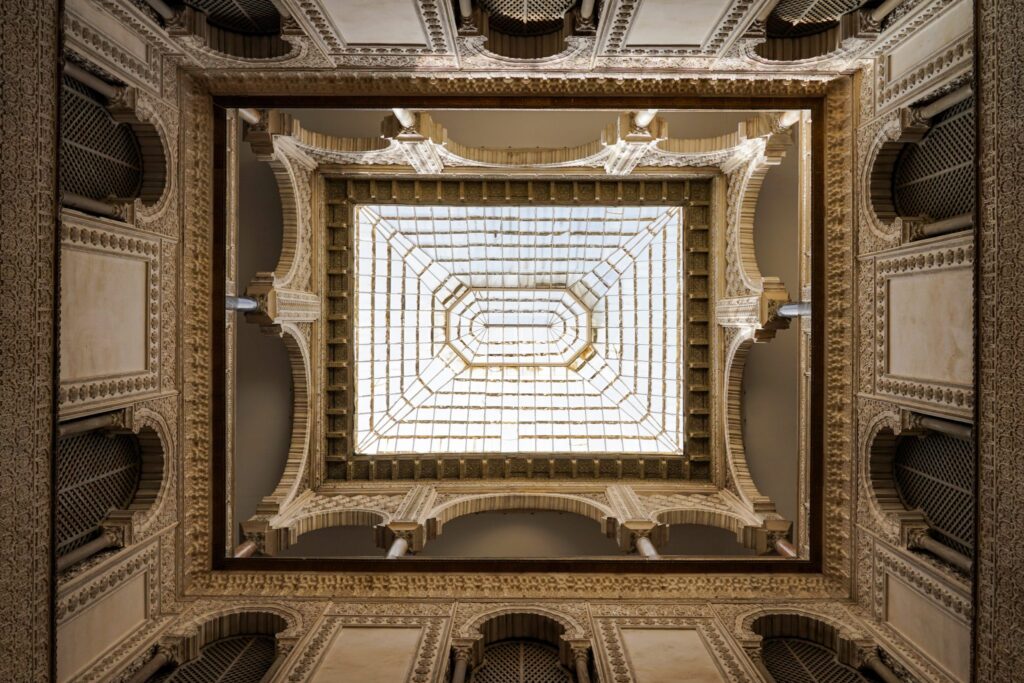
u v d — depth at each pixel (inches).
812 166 494.9
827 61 449.7
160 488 452.4
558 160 652.7
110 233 387.5
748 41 414.6
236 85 482.3
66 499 399.5
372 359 737.0
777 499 677.3
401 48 427.8
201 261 486.3
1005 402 265.7
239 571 483.8
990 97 275.1
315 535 676.7
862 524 461.1
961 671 357.1
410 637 410.6
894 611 423.8
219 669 419.8
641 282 761.6
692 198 692.1
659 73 463.2
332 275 693.3
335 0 369.7
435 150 609.0
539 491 677.9
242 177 681.6
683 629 420.5
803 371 573.3
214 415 496.4
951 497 413.4
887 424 432.8
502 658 430.0
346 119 674.8
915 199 441.1
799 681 409.1
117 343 396.5
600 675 372.5
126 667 387.2
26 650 258.8
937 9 377.7
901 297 419.8
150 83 428.1
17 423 253.3
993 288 274.1
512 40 450.0
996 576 271.7
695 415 701.3
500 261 785.6
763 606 451.5
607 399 783.1
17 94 250.2
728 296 658.2
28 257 258.4
